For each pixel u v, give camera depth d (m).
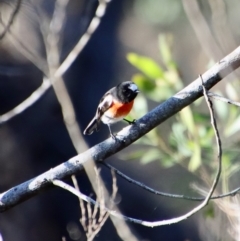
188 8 6.98
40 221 21.38
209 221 8.52
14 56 20.52
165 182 20.64
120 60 24.88
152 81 9.68
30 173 21.36
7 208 7.02
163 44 9.58
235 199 7.61
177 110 6.76
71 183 20.48
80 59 24.08
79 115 23.20
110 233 19.62
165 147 9.34
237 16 17.56
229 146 8.83
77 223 21.58
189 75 22.52
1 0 9.94
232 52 6.52
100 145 6.86
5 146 21.28
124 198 21.59
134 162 21.84
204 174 8.59
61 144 22.05
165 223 6.22
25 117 21.75
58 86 7.41
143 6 24.36
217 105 9.25
